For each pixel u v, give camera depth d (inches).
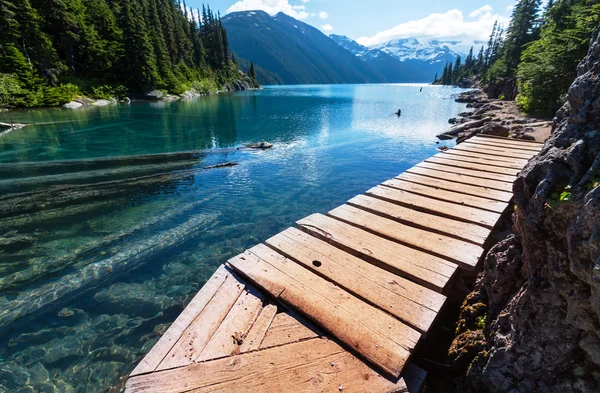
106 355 137.6
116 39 1641.2
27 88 1138.0
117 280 186.1
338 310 93.0
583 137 68.6
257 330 87.7
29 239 228.8
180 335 85.3
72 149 548.4
